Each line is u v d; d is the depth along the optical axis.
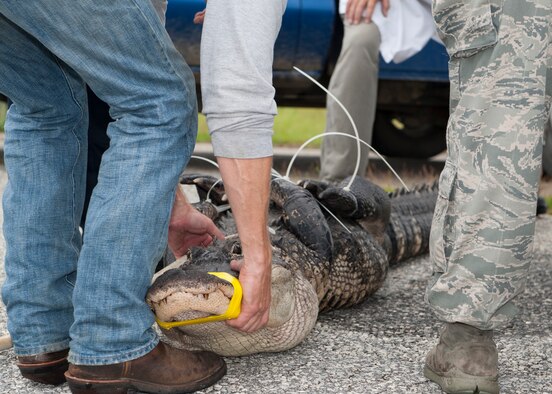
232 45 2.22
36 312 2.54
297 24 7.17
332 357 2.90
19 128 2.57
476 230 2.37
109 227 2.26
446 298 2.43
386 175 7.73
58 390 2.59
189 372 2.50
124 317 2.33
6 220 2.57
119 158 2.28
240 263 2.45
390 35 5.39
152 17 2.18
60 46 2.16
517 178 2.32
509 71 2.30
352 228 3.75
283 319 2.67
